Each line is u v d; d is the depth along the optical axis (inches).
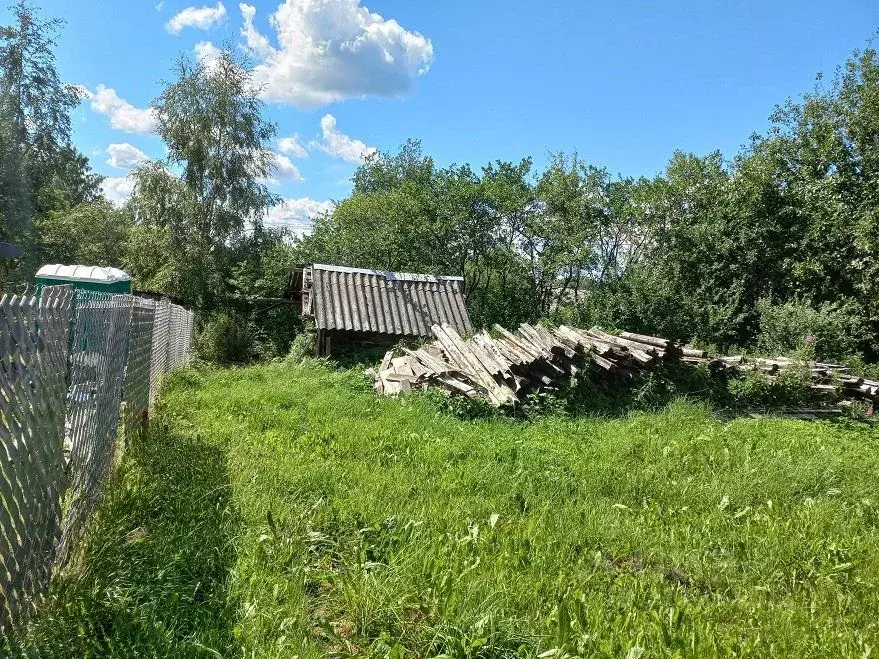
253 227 1114.1
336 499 184.9
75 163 1716.3
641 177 1036.5
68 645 106.1
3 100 991.0
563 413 360.2
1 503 101.7
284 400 351.6
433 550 150.3
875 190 772.6
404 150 1696.6
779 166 928.9
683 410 374.6
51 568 127.5
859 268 769.6
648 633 125.7
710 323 840.9
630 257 1072.2
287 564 144.6
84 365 158.9
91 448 167.3
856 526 206.8
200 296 984.3
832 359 694.5
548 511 194.7
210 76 1075.3
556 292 1075.9
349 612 129.0
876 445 364.8
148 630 110.3
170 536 149.2
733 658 121.7
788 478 248.7
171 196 1011.9
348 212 1112.2
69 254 1104.2
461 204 1002.1
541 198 1005.2
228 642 110.3
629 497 220.5
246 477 197.9
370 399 355.9
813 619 142.2
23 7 1007.6
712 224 925.8
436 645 119.3
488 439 283.1
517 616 130.9
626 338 484.1
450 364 410.9
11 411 107.2
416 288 643.5
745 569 169.3
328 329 560.4
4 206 995.3
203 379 452.8
